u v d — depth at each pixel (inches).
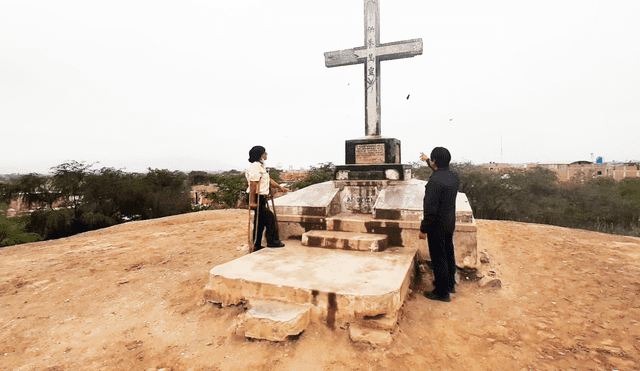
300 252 165.6
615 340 107.9
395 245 178.7
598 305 135.5
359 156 227.1
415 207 178.4
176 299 144.0
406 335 110.1
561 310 131.5
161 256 212.1
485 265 188.4
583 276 170.4
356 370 91.7
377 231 181.3
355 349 101.6
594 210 584.1
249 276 128.3
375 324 107.8
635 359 96.9
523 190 632.4
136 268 189.0
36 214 574.2
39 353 105.1
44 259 210.5
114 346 108.4
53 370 96.0
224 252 221.3
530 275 174.4
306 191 223.0
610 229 524.1
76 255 218.2
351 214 207.5
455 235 166.7
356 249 168.1
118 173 679.1
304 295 115.4
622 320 121.7
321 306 113.3
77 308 137.8
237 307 128.3
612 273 173.0
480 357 98.7
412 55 234.2
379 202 190.9
